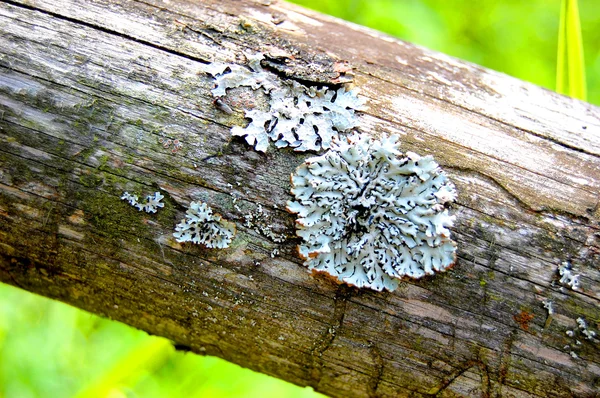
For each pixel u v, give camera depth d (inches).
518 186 9.9
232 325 10.4
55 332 17.4
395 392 10.6
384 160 9.9
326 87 10.1
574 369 9.9
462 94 10.4
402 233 9.8
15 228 10.2
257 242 9.9
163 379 17.8
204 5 10.4
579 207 9.9
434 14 19.0
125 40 10.0
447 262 9.8
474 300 9.9
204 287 10.2
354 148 9.8
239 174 9.8
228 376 17.4
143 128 9.8
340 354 10.3
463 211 9.9
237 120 9.9
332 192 9.8
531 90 10.7
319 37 10.5
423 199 9.8
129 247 10.1
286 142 9.8
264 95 10.0
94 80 9.9
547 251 9.8
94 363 17.9
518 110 10.4
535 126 10.3
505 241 9.8
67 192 9.9
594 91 21.6
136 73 9.9
